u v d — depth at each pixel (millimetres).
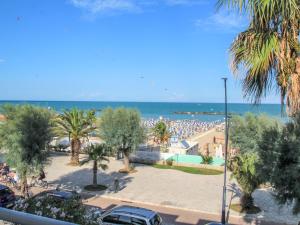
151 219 16844
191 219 22359
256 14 5613
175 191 28781
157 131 56250
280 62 5934
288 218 22406
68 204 8523
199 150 53500
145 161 40531
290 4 5180
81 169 36625
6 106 24266
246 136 26781
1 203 20766
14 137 22672
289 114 6188
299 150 8781
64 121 38875
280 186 9156
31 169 23266
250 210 23578
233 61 6320
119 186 30094
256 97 6410
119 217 17000
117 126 34906
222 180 32844
